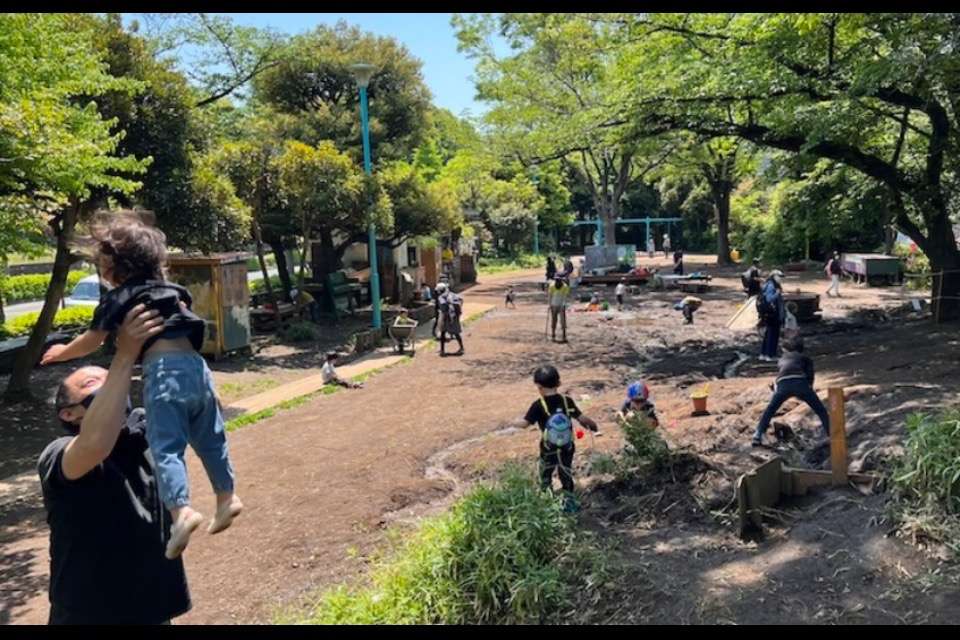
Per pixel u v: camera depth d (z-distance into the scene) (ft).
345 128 107.55
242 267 62.34
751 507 19.56
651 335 63.41
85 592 9.41
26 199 32.53
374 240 69.26
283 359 60.90
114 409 8.41
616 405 37.29
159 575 9.78
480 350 59.77
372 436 35.73
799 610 15.40
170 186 52.31
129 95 46.57
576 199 217.15
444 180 135.13
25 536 26.63
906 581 15.88
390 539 22.79
